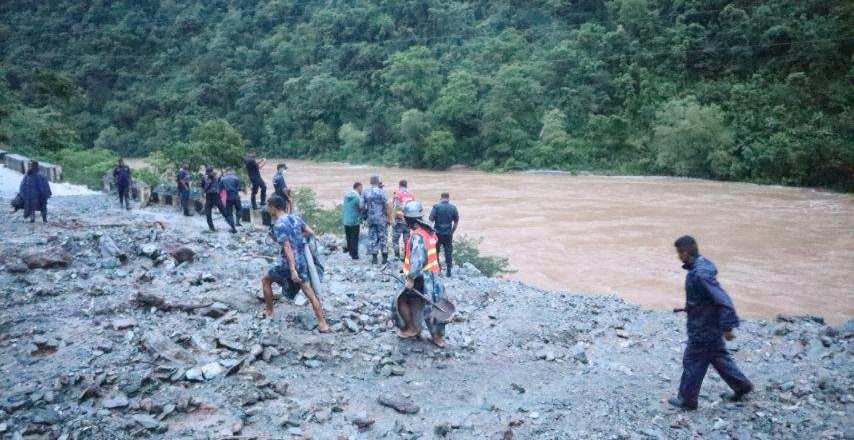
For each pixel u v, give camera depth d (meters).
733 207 36.34
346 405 5.54
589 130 62.62
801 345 7.52
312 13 108.56
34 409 4.90
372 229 11.45
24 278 8.13
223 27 111.88
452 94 68.88
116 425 4.78
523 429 5.29
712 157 51.44
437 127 69.44
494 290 10.09
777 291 19.22
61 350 5.94
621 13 69.38
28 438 4.57
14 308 7.06
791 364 6.93
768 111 53.59
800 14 59.53
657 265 22.69
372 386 5.98
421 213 6.94
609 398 6.03
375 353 6.69
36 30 114.75
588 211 35.28
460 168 67.94
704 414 5.61
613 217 33.16
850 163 44.41
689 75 63.81
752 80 58.28
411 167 70.56
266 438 4.81
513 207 37.25
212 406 5.20
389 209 11.56
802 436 5.15
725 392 6.15
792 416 5.51
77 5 120.19
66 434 4.62
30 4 123.38
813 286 19.75
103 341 6.12
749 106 55.25
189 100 97.19
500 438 5.02
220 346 6.27
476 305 9.09
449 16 89.56
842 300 18.20
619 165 58.75
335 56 94.56
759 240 26.94
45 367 5.57
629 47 66.75
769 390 6.13
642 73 64.81
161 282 8.27
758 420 5.46
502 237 28.12
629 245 26.20
